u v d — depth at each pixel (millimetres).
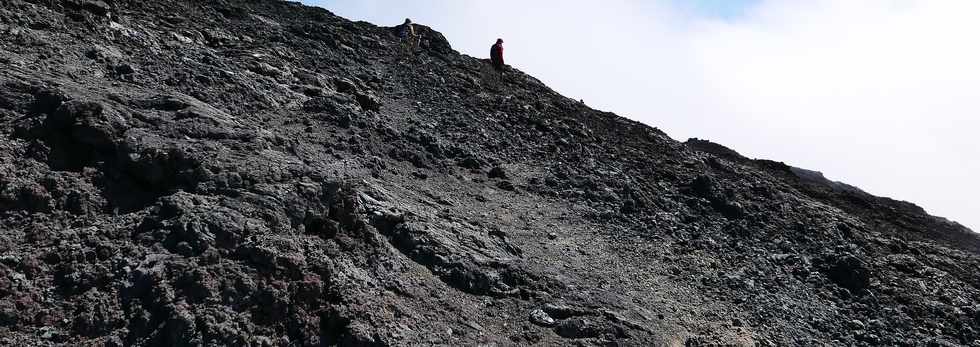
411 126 19281
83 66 14156
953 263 21641
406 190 13992
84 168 9883
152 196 9914
